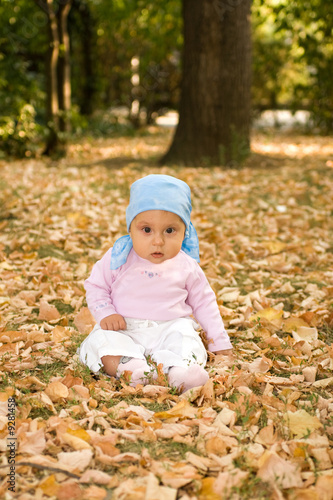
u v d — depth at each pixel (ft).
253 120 58.49
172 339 7.96
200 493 5.66
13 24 39.19
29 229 16.46
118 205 20.22
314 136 49.57
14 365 8.39
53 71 31.48
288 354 9.13
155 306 8.14
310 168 28.60
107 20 45.93
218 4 27.09
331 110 48.88
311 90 48.73
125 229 16.98
